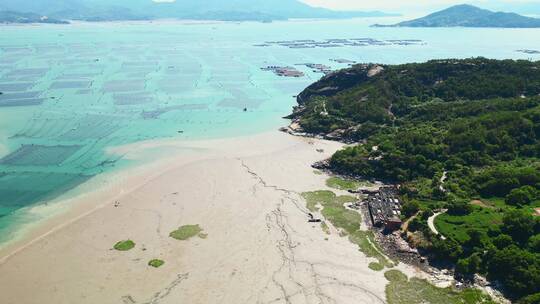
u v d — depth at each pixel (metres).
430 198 100.38
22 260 77.06
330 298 69.25
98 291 69.44
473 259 74.38
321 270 76.44
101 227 88.56
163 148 136.62
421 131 135.12
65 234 85.75
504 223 82.44
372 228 91.12
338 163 122.50
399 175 113.12
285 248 82.75
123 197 102.00
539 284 67.50
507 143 120.12
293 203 101.31
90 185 108.69
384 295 70.38
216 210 96.56
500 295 69.50
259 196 104.12
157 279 72.69
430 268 77.69
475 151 118.38
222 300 68.12
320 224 92.31
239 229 88.94
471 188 102.19
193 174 115.88
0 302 66.75
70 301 67.19
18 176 113.31
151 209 96.50
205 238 85.31
